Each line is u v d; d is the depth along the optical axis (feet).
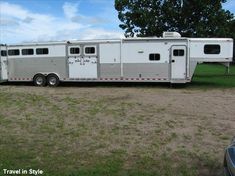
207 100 50.21
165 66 64.69
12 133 30.60
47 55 68.44
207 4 125.70
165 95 55.52
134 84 71.46
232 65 144.56
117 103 47.14
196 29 125.08
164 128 32.60
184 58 64.28
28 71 69.62
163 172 21.06
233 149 17.69
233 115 39.06
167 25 129.49
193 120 36.24
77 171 20.97
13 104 46.32
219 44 64.34
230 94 57.06
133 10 126.21
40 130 31.71
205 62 64.59
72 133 30.60
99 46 65.98
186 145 27.09
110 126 33.37
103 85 70.74
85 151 25.35
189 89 63.93
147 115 38.78
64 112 40.45
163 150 25.73
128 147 26.48
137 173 20.76
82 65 67.00
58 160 23.17
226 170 17.33
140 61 65.10
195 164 22.67
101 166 21.95
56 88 66.18
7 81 71.05
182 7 126.72
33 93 58.44
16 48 69.56
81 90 62.75
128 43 65.00
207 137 29.45
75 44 66.80
